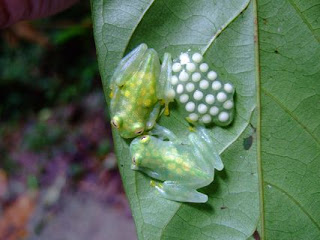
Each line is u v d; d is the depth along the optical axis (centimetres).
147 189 10
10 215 27
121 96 10
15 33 27
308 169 9
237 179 10
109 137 26
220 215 10
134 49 10
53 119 28
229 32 9
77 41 26
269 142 10
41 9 14
